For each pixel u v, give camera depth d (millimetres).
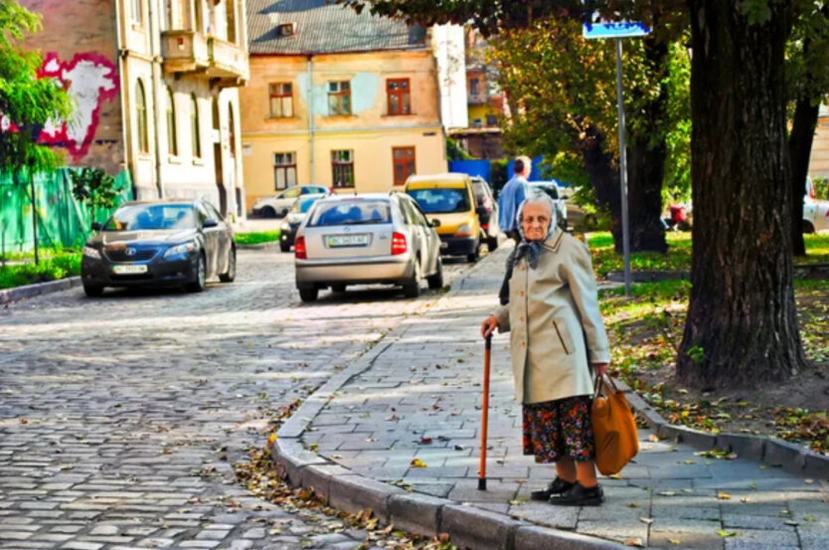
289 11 84875
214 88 62281
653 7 14086
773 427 9602
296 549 7594
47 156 33031
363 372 13789
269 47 82375
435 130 81500
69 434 11234
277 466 9695
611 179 33062
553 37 30219
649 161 29734
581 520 7355
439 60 85125
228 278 30375
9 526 8109
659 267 25625
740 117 11031
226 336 18797
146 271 26656
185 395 13328
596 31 16109
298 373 14820
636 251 30141
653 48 27781
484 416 8250
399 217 24266
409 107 81812
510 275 7914
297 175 82625
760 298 11008
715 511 7484
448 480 8531
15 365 15867
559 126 33156
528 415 7867
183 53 53406
